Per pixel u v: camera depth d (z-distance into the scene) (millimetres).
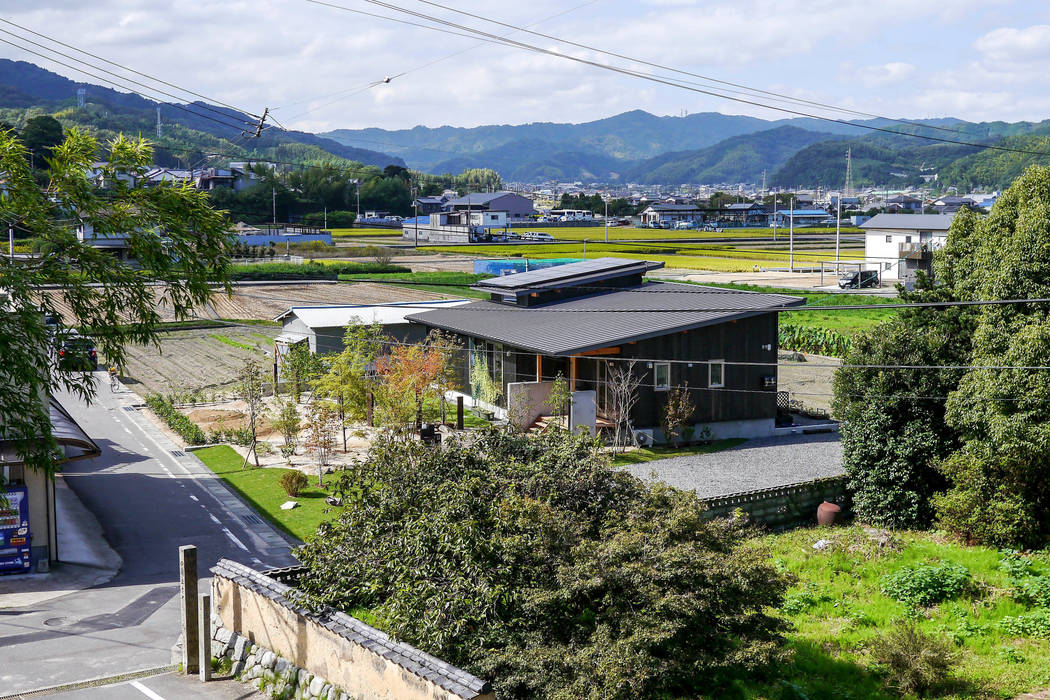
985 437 21406
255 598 15156
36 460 13758
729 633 12727
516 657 11742
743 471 27750
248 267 78250
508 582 12422
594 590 12078
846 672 14492
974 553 20359
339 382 32562
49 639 17375
